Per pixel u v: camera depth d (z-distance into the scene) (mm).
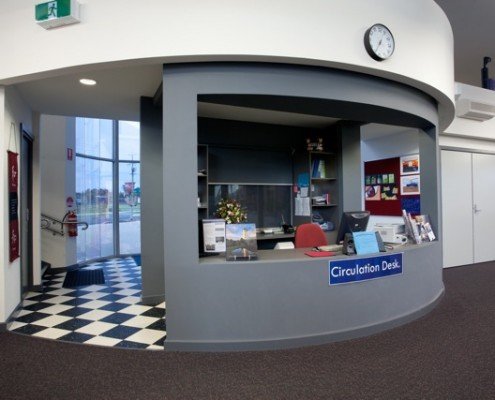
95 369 2344
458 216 5840
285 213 5426
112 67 2699
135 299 4102
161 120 3947
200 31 2535
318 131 5449
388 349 2631
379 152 6418
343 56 2736
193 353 2592
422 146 4156
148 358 2508
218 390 2084
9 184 3160
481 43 5531
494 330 2998
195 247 2652
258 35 2572
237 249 2787
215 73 2676
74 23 2633
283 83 2750
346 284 2871
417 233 3711
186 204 2656
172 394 2043
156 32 2537
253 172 5145
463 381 2150
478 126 5664
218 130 4773
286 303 2717
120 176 7293
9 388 2104
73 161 5996
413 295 3312
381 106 3100
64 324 3240
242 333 2660
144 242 3938
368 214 3244
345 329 2850
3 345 2754
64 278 5234
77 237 6277
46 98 3793
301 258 2838
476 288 4441
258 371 2309
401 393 2025
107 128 7086
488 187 6211
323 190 5484
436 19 3383
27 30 2744
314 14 2666
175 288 2646
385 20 2924
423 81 3205
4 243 3059
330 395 2016
